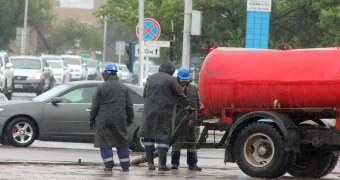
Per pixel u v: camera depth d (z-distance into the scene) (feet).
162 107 95.40
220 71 91.35
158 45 184.24
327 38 213.05
